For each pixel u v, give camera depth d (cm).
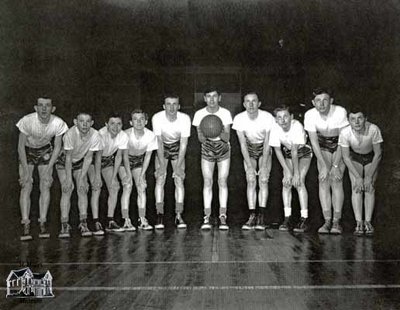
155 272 437
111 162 718
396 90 976
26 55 887
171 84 1322
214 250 544
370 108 998
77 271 443
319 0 984
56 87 993
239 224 777
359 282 395
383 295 358
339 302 342
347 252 526
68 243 602
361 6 984
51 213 844
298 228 690
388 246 562
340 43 1148
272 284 391
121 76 1244
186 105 1337
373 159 654
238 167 1148
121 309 333
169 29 1122
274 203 985
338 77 1188
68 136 664
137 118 718
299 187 694
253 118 706
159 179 738
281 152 709
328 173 677
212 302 345
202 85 1339
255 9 1017
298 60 1304
